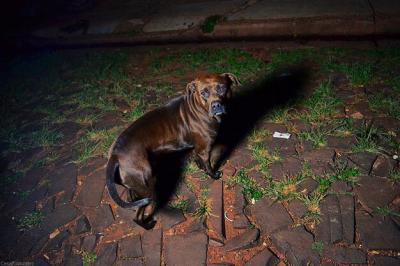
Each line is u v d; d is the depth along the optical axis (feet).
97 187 6.54
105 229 5.76
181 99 5.89
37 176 7.19
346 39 10.21
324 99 7.57
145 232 5.57
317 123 7.01
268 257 4.87
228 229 5.38
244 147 6.77
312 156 6.28
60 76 11.41
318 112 7.23
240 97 8.26
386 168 5.80
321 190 5.58
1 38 15.05
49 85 10.93
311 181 5.81
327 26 10.42
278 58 9.57
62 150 7.81
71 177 6.92
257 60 9.67
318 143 6.54
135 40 12.78
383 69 8.23
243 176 6.11
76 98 9.79
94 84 10.35
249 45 10.85
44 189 6.81
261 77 8.89
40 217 6.21
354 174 5.75
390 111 6.90
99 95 9.65
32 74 11.93
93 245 5.54
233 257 4.98
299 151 6.46
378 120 6.81
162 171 6.54
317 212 5.30
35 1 16.48
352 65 8.55
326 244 4.86
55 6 16.42
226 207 5.73
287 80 8.57
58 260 5.46
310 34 10.65
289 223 5.24
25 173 7.35
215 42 11.64
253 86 8.59
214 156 6.67
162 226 5.60
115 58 11.68
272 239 5.09
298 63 9.21
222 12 12.35
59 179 6.95
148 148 5.49
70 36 13.96
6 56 14.49
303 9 11.25
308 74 8.68
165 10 13.79
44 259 5.51
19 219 6.30
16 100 10.46
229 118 7.54
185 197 6.02
